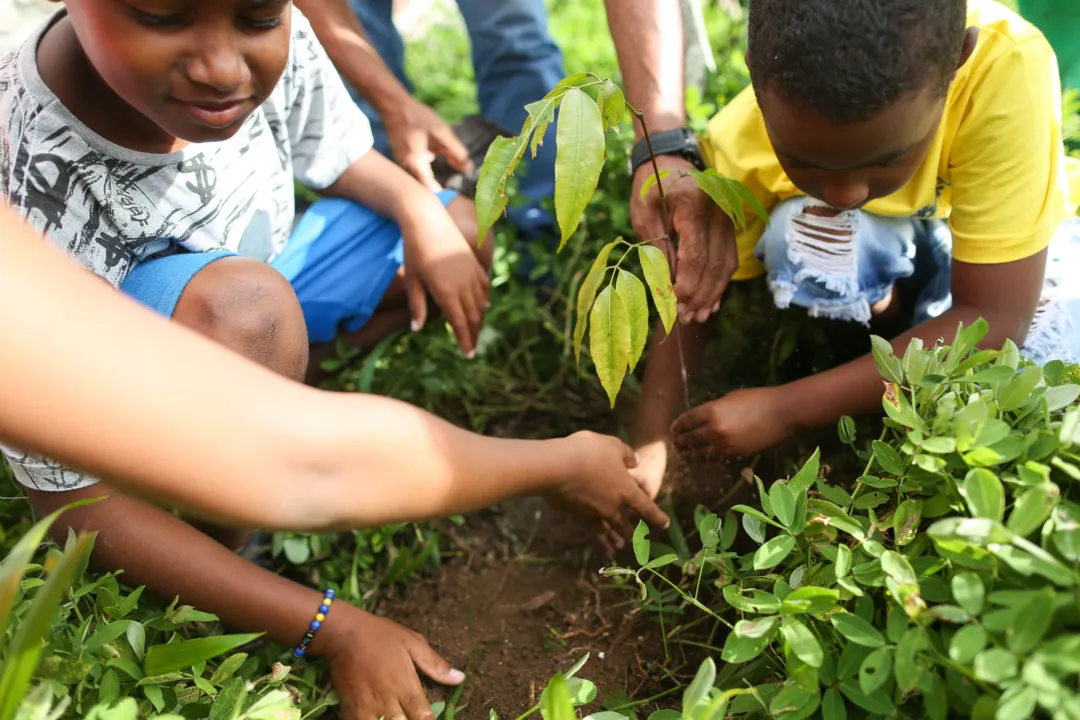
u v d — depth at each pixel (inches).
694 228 71.9
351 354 87.0
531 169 103.8
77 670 49.0
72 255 64.4
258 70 58.7
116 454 34.0
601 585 76.9
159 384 34.4
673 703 66.4
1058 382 53.4
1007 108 64.9
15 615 49.2
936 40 54.0
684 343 81.7
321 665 66.7
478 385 95.0
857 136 56.2
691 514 80.7
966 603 40.7
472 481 48.2
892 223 74.5
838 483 75.7
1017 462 46.6
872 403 70.4
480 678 70.4
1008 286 67.6
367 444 40.4
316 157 84.2
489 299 93.5
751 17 59.6
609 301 54.4
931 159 68.6
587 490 63.9
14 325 31.9
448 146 91.1
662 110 75.5
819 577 50.5
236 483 36.3
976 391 51.2
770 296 88.0
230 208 74.2
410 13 175.6
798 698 44.6
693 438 72.5
